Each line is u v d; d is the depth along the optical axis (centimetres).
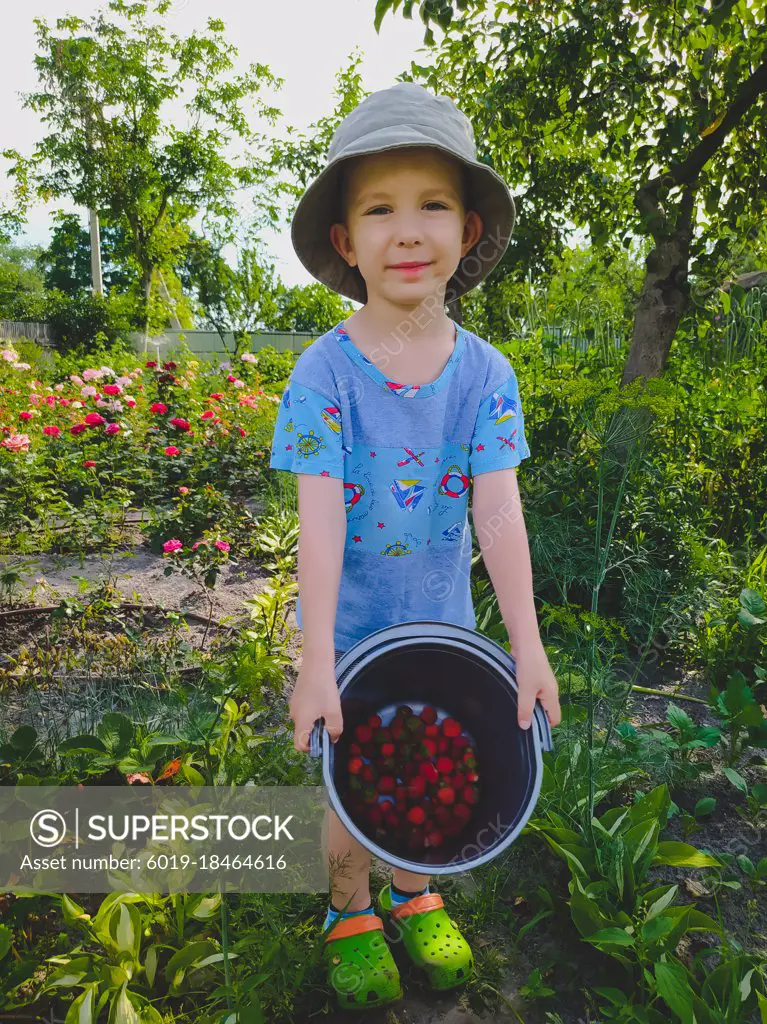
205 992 142
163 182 2186
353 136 127
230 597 341
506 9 433
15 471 438
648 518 311
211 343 1988
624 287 655
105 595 312
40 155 2175
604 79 404
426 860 137
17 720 228
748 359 534
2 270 3347
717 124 411
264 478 527
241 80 2173
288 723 210
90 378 662
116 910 149
